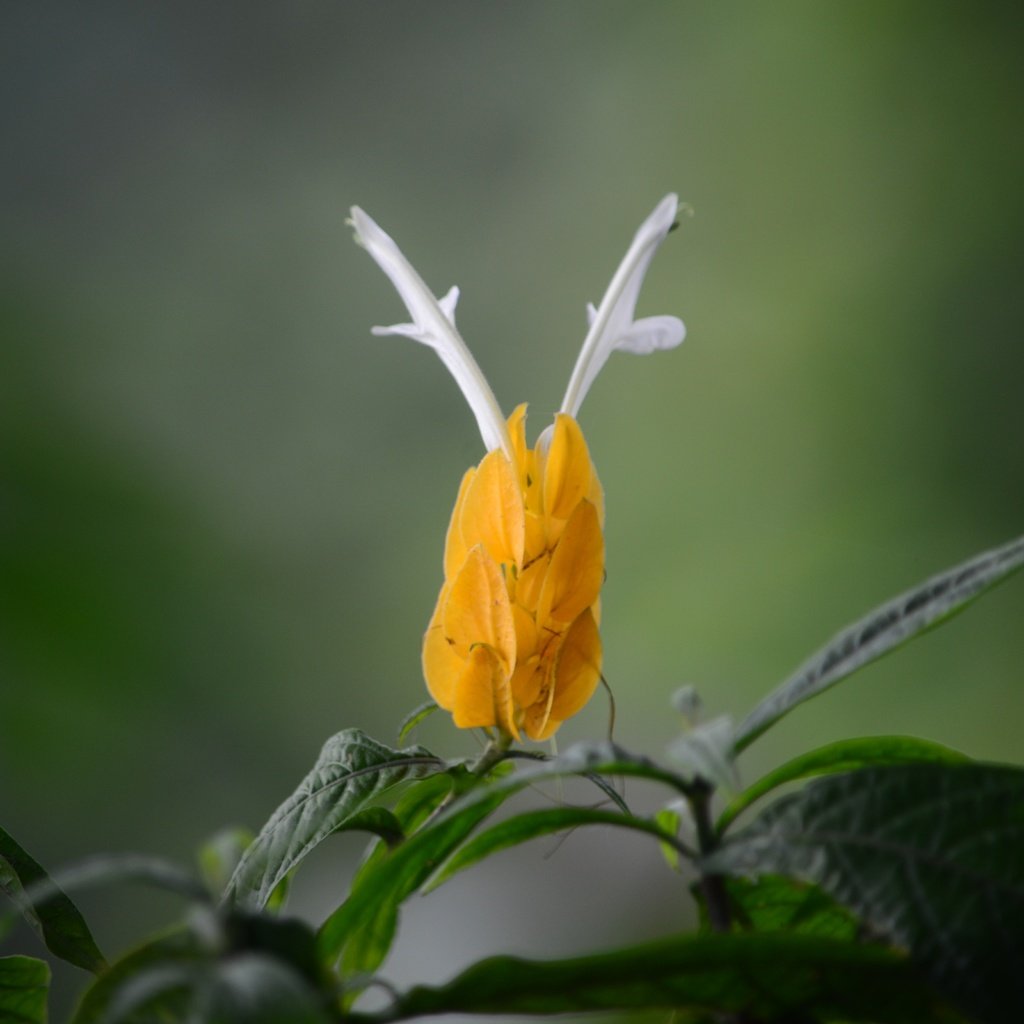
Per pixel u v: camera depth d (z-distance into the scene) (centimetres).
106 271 343
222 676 288
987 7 324
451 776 97
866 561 307
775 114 340
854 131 333
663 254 345
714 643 301
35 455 274
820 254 331
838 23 335
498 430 97
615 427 335
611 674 304
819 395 322
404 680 321
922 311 321
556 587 96
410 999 88
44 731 232
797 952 88
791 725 276
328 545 335
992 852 89
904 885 89
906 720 270
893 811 89
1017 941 88
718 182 345
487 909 239
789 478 319
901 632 92
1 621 234
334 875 256
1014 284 315
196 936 87
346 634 325
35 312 328
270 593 319
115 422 318
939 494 311
